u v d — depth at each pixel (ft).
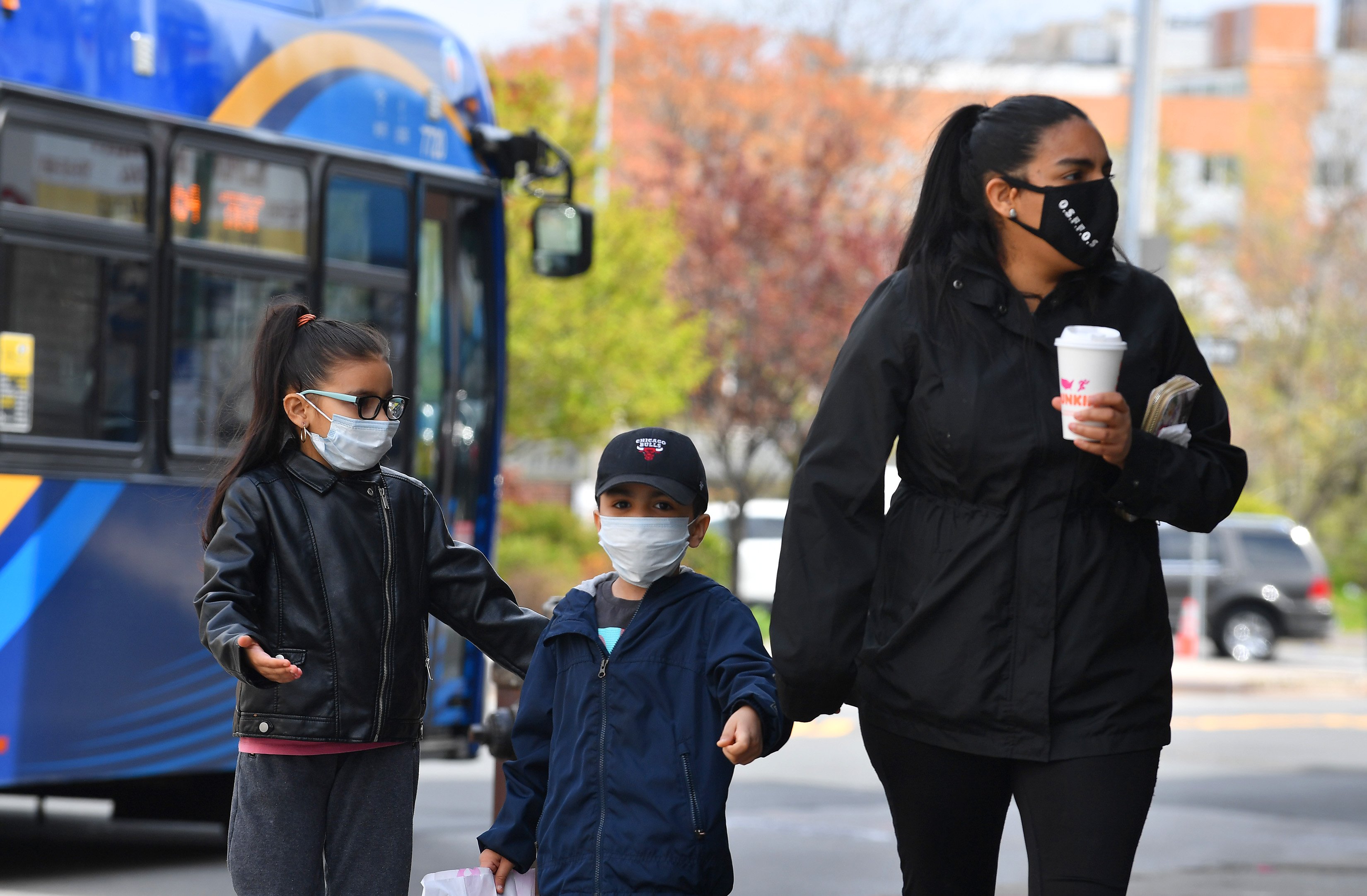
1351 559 244.83
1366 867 55.31
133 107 45.96
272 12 50.88
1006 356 23.82
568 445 149.28
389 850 25.54
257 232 49.98
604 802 23.82
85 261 44.73
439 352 57.47
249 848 24.88
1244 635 157.07
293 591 24.84
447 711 56.49
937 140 25.14
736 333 153.58
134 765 46.26
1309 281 241.14
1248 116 315.37
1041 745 23.31
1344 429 235.81
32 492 43.50
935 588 23.76
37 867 51.78
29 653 43.52
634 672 24.20
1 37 42.27
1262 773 81.82
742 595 175.01
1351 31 273.54
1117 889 23.16
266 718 24.66
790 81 186.19
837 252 159.43
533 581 130.72
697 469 24.67
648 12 191.21
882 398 24.08
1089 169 24.12
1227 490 23.80
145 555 46.47
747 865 53.78
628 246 127.13
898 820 24.88
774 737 23.62
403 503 25.91
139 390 46.34
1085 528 23.58
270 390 25.41
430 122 56.90
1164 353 24.53
